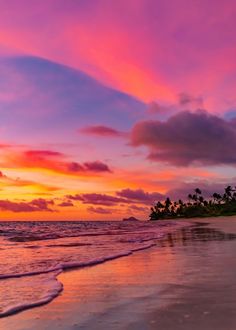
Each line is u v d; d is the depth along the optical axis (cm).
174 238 3003
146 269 1262
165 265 1345
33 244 2702
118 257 1655
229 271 1148
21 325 662
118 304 780
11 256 1812
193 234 3588
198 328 586
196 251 1830
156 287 935
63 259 1653
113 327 624
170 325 612
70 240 3108
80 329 625
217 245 2162
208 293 839
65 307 775
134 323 639
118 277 1125
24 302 817
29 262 1562
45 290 945
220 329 577
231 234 3425
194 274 1109
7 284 1042
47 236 3888
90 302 811
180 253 1755
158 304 759
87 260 1553
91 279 1105
